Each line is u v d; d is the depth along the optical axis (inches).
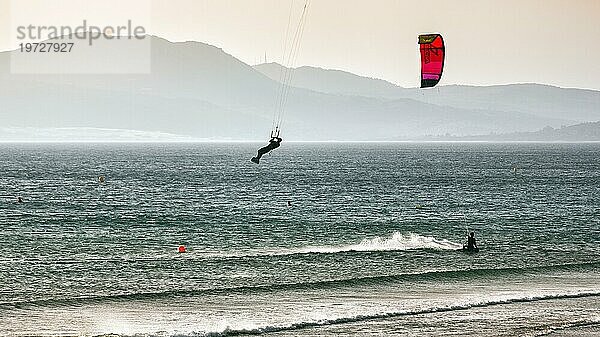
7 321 2984.7
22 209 6993.1
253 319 3034.0
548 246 4940.9
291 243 5004.9
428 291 3511.3
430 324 2979.8
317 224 6038.4
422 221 6343.5
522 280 3764.8
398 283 3651.6
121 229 5634.8
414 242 5036.9
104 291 3501.5
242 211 6958.7
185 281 3708.2
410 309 3171.8
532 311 3169.3
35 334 2815.0
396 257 4392.2
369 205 7623.0
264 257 4343.0
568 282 3732.8
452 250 4667.8
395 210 7190.0
